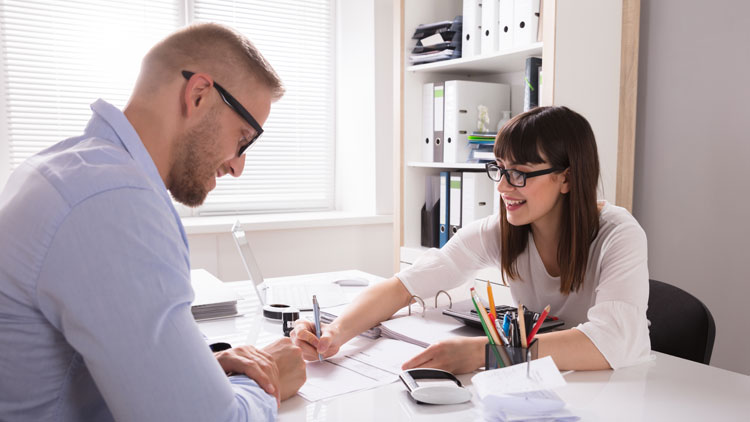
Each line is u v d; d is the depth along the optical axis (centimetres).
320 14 352
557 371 88
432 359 106
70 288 63
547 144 125
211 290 164
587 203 128
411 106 278
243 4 329
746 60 201
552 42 202
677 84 221
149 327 66
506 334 100
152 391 66
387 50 328
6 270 65
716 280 214
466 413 88
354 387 100
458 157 259
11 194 71
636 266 119
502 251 145
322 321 141
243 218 318
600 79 215
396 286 142
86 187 66
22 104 280
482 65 257
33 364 69
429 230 280
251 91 87
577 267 130
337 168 365
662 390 97
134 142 77
